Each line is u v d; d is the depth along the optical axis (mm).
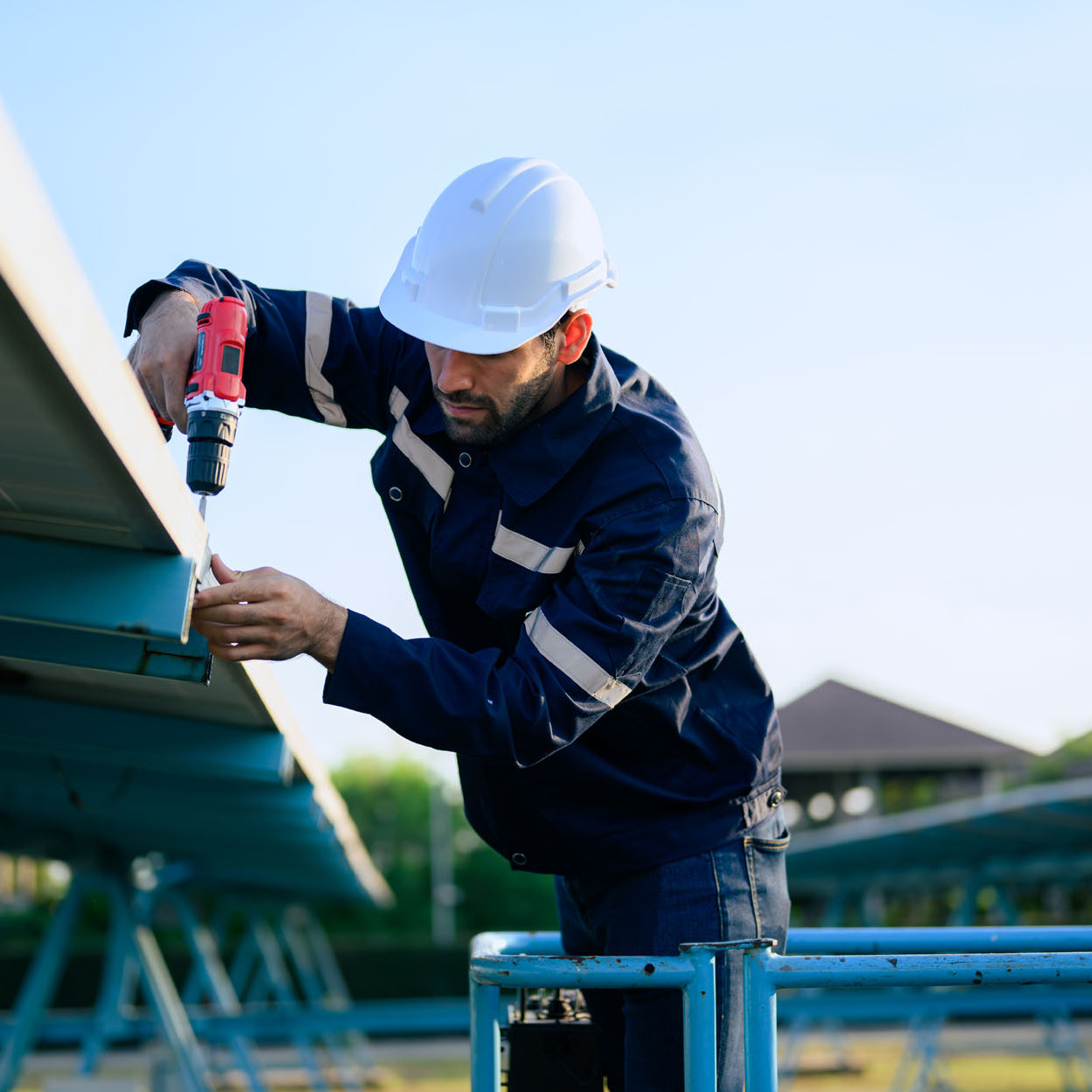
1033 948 2334
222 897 12203
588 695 1894
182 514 1514
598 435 2016
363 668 1764
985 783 42125
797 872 14656
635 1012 2158
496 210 2080
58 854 5980
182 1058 6375
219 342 1927
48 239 1020
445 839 36312
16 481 1391
